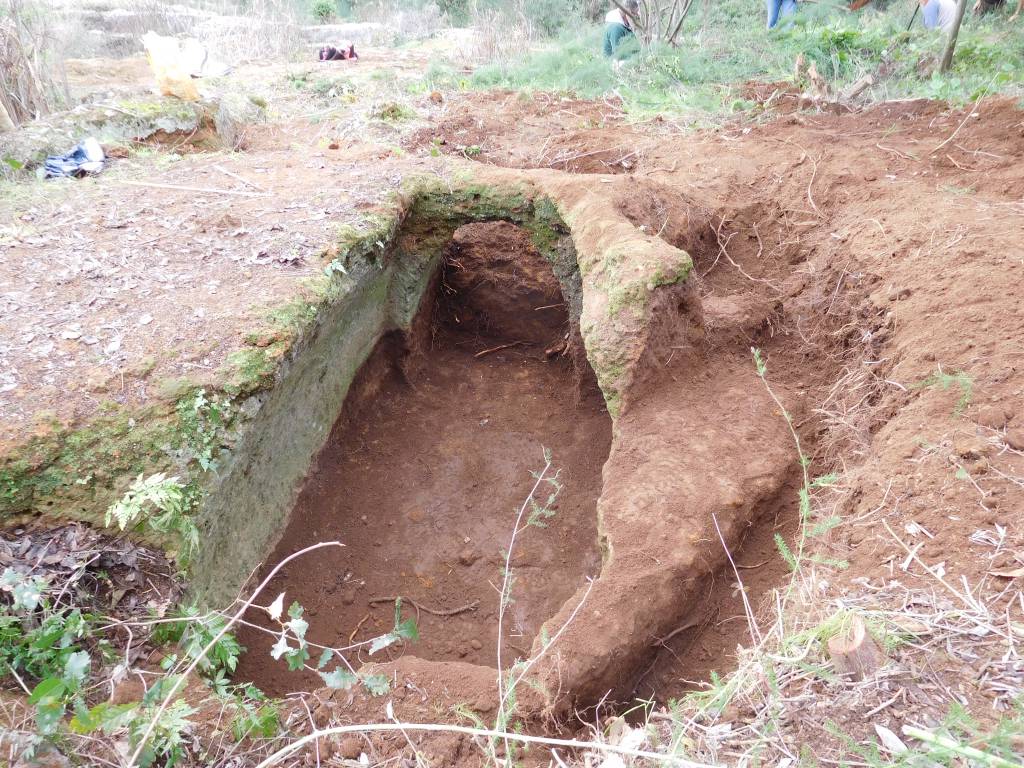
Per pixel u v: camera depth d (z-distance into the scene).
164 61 6.68
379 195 5.06
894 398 3.52
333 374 4.88
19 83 6.59
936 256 4.22
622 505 3.46
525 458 5.48
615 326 4.02
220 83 9.28
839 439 3.76
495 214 5.33
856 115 6.86
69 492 2.98
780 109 7.30
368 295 5.09
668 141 6.87
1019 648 2.16
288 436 4.31
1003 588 2.37
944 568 2.51
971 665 2.14
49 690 2.12
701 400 4.15
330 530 4.75
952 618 2.30
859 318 4.32
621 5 9.66
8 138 5.42
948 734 1.89
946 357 3.50
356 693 2.69
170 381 3.29
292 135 7.45
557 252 5.32
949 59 7.22
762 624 2.93
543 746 2.51
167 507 2.94
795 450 3.82
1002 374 3.25
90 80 9.48
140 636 2.81
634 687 3.09
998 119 5.87
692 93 8.03
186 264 4.11
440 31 14.19
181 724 2.35
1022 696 1.98
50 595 2.75
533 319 6.49
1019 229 4.30
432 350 6.44
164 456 3.13
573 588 4.53
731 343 4.61
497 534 4.93
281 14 13.40
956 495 2.76
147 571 2.97
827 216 5.30
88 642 2.73
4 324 3.52
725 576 3.42
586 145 6.85
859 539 2.83
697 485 3.53
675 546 3.24
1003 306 3.65
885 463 3.10
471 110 8.12
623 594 3.06
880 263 4.44
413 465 5.38
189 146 6.50
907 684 2.12
